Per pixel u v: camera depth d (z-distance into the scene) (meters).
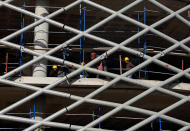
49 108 26.28
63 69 23.97
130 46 33.94
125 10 23.30
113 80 21.56
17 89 23.09
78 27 31.45
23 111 27.12
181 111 26.75
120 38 32.88
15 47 22.03
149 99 24.70
